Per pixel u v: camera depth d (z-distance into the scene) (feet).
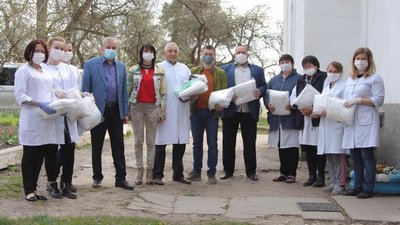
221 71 25.95
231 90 25.21
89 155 34.09
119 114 23.25
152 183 24.80
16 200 20.35
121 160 23.68
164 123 25.03
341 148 23.02
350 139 22.40
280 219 18.90
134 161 32.60
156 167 25.05
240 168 30.86
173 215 19.15
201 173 28.73
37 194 20.67
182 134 25.21
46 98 19.97
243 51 26.53
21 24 48.91
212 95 25.09
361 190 22.80
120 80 23.16
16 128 38.78
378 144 22.02
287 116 25.93
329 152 23.21
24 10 48.96
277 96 25.72
